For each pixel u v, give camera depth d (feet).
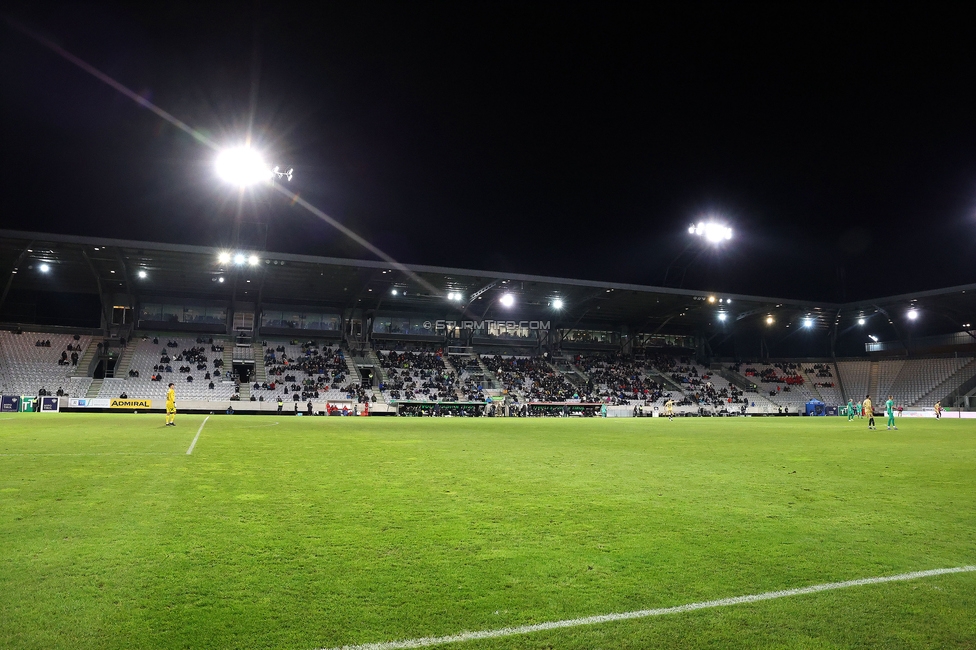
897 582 15.07
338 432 73.87
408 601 13.42
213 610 12.78
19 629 11.69
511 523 20.99
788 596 14.05
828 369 227.81
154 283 167.32
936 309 197.57
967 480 32.83
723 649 11.28
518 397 181.98
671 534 19.58
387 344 202.28
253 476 31.78
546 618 12.60
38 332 159.74
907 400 201.87
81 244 131.75
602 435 73.77
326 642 11.36
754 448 54.34
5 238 126.93
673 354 241.76
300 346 186.91
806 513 23.16
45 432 63.77
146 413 139.64
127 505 23.32
